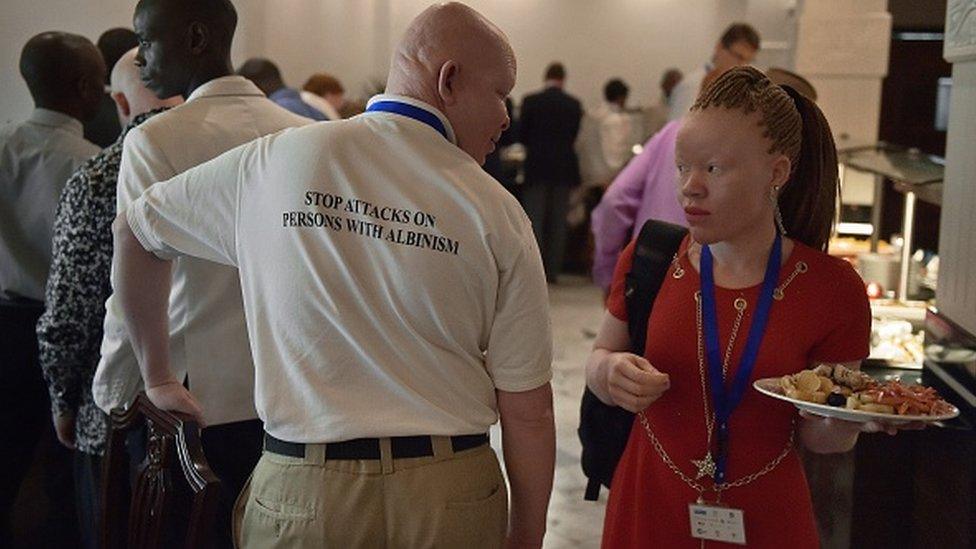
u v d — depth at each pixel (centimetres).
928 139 849
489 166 945
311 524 190
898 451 292
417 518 188
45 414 380
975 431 269
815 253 207
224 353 268
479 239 190
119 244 218
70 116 368
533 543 209
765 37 1115
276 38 996
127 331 245
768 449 205
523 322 195
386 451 188
